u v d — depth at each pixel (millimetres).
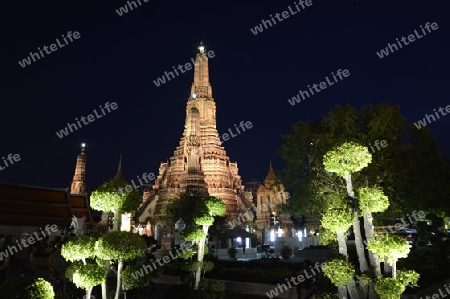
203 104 100875
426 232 27531
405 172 22422
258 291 22547
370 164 21125
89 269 10125
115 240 10352
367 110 24641
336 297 13797
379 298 10750
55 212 38094
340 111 23875
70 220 34594
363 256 11109
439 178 24250
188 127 90625
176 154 98500
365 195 10977
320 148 24375
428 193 23344
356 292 11070
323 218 11297
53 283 15469
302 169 27141
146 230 78562
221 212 19391
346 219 10648
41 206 37438
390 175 22328
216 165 93062
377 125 22469
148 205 102875
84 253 10562
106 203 11031
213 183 90000
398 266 24484
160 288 23469
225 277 26422
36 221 35750
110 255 10219
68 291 15664
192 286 19141
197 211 19031
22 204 36219
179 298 18641
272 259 32125
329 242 15789
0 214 33875
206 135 98000
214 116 102062
